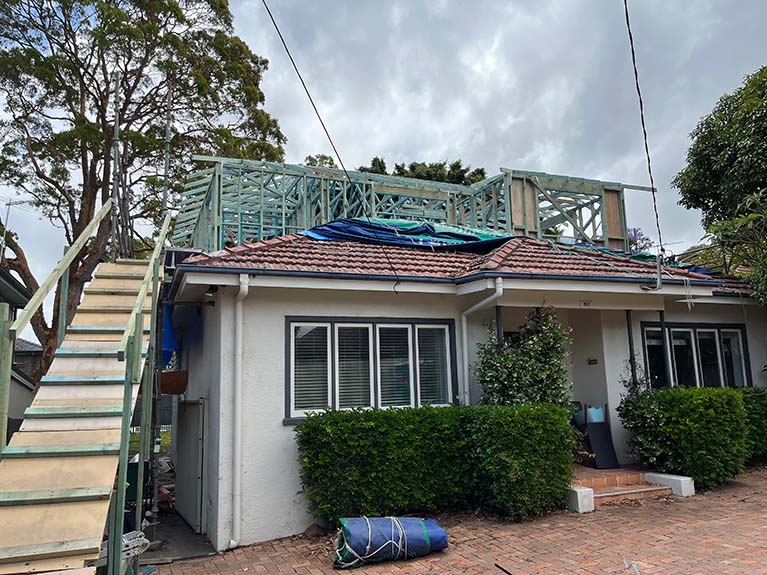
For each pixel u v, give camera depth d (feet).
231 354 25.62
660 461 30.81
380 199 53.06
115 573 13.57
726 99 47.75
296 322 27.25
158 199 79.00
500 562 20.29
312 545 23.71
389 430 25.22
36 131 75.25
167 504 34.19
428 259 32.22
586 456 32.14
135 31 69.26
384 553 20.97
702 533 22.33
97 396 16.94
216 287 26.35
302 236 32.99
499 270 28.58
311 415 25.02
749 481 31.71
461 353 30.40
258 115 84.84
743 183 44.52
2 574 10.59
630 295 33.50
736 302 37.68
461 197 54.60
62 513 12.13
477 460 26.20
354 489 24.07
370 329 28.73
